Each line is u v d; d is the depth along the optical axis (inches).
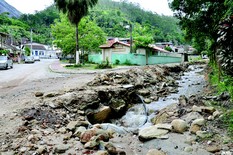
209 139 195.2
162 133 215.2
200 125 219.8
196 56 2274.9
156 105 403.2
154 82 591.8
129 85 473.1
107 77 507.8
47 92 382.0
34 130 217.0
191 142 194.9
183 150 182.7
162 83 592.1
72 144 192.4
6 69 981.2
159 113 321.7
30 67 1135.6
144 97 450.6
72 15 1002.1
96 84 459.8
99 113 333.4
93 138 193.0
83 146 188.5
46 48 3319.4
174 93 494.3
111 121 352.2
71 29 1236.5
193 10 414.3
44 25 3971.5
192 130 215.6
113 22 3139.8
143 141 207.8
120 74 560.7
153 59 1480.1
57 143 193.2
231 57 188.4
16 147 181.6
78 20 1024.2
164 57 1599.4
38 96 358.9
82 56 1360.7
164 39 3201.3
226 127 215.5
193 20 426.0
